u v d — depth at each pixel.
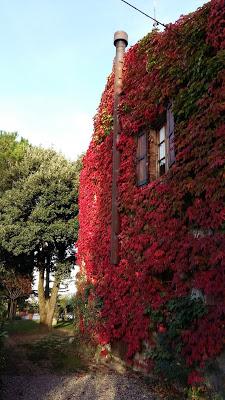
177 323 5.31
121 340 7.39
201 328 4.82
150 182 6.97
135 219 7.10
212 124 5.08
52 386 5.77
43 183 15.23
